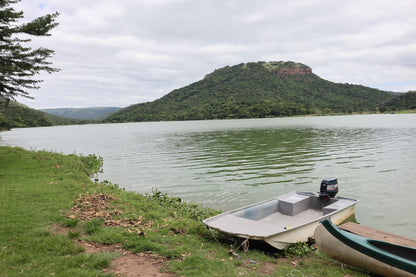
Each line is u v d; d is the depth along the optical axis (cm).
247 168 1864
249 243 650
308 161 2055
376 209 1037
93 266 467
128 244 567
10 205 768
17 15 1293
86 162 1927
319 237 558
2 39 1337
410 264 436
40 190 957
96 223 673
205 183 1484
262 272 502
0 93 1445
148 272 464
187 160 2272
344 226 698
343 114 19088
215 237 671
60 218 695
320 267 539
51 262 470
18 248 512
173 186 1433
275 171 1744
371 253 481
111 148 3406
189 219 827
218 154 2539
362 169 1738
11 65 1375
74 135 6675
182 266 488
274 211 888
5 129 9075
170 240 614
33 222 653
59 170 1417
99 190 1066
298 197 943
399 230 855
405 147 2673
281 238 623
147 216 792
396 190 1274
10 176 1184
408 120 8675
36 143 4338
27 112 14712
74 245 542
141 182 1534
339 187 1354
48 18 1370
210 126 8938
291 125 7588
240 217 719
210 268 486
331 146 2889
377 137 3725
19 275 420
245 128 6869
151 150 3064
